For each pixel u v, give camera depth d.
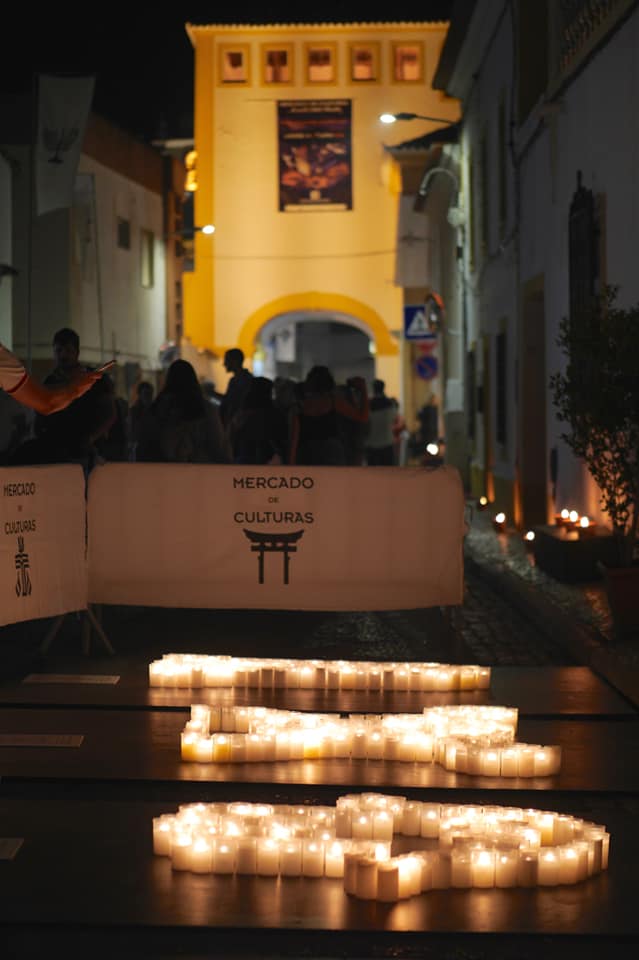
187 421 15.74
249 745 8.14
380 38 56.09
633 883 6.28
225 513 11.34
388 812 6.61
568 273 18.48
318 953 5.57
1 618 10.32
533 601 14.39
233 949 5.60
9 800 7.50
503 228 25.42
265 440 17.61
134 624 13.29
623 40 15.13
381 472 11.28
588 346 12.49
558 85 18.61
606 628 12.36
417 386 52.84
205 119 56.47
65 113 29.39
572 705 9.64
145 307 50.78
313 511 11.32
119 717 9.23
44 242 40.59
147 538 11.38
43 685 10.14
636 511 12.44
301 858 6.29
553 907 5.97
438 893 6.11
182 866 6.35
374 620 13.70
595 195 16.62
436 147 37.84
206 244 56.66
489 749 7.95
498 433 26.47
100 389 13.63
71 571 11.17
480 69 29.16
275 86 56.28
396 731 8.33
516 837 6.38
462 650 11.39
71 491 11.12
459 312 36.06
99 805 7.41
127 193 48.44
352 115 56.25
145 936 5.69
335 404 17.03
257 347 57.97
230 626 13.23
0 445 19.08
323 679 10.01
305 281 56.75
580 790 7.70
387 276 56.59
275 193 56.59
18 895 6.05
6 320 37.31
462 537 11.30
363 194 56.53
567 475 19.22
